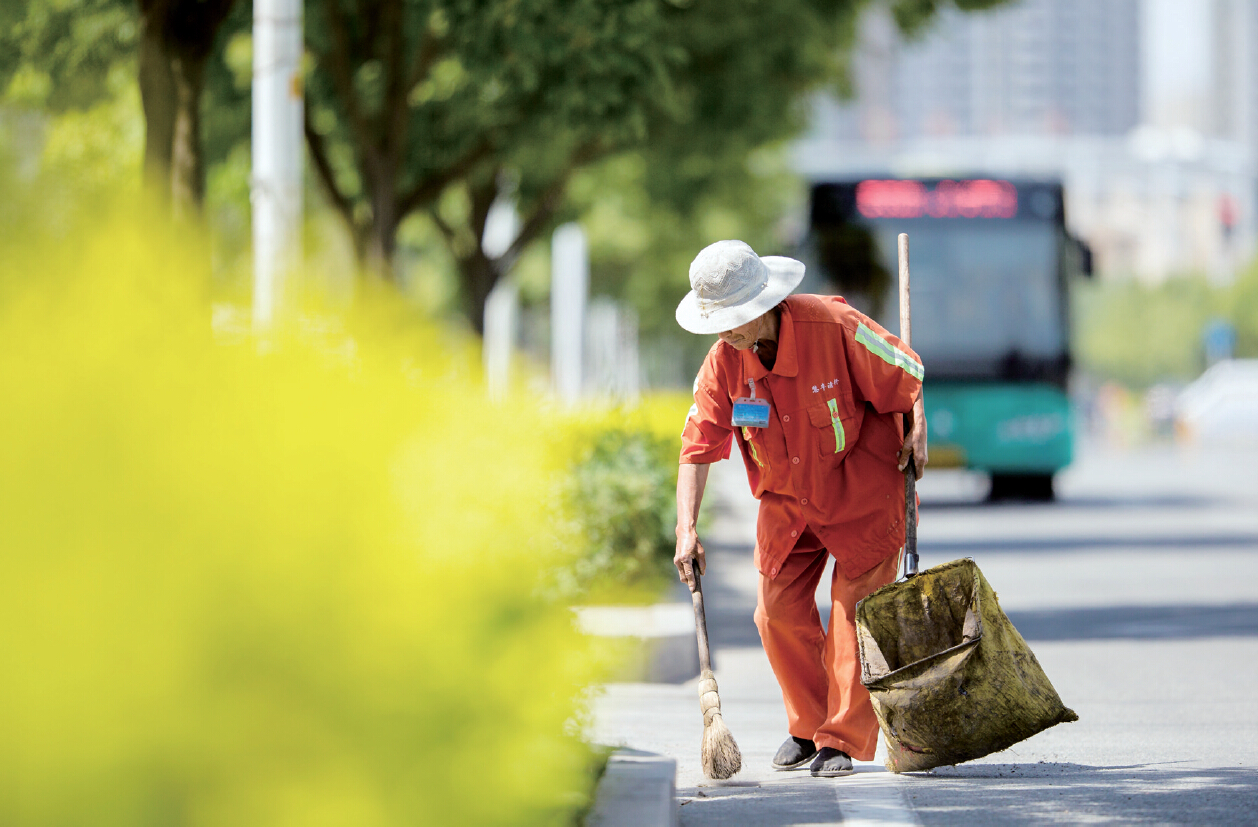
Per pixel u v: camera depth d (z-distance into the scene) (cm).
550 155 2922
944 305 3428
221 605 364
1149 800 812
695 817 771
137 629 347
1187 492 4347
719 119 2839
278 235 1647
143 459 368
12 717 329
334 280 504
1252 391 8338
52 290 382
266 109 1664
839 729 876
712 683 857
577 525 1417
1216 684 1312
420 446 471
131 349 385
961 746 826
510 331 4472
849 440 860
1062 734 1066
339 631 386
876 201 3428
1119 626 1709
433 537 449
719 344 877
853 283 3406
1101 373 18788
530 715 465
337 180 2850
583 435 1864
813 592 910
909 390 857
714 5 2591
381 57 2683
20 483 352
